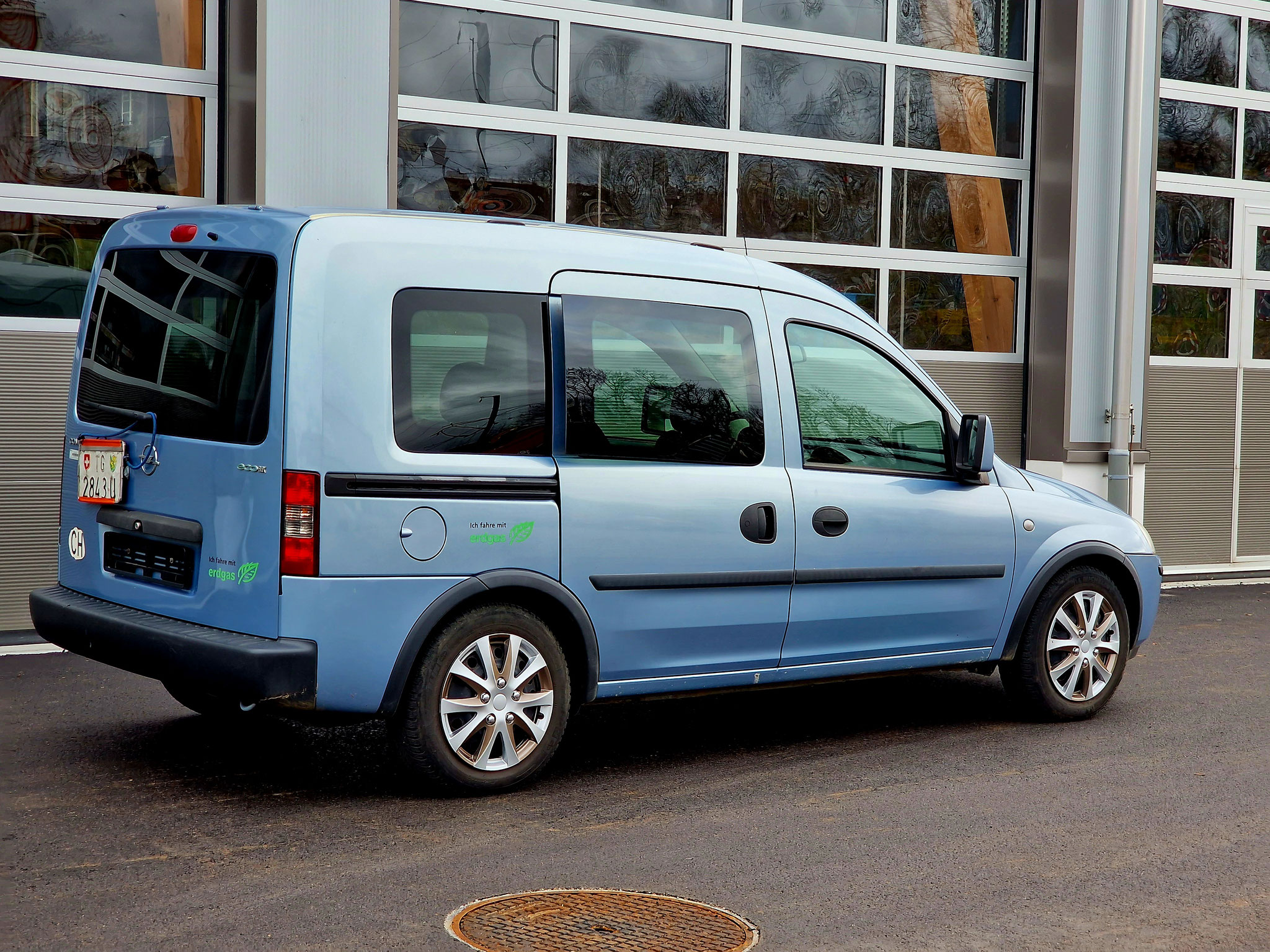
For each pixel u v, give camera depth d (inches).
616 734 228.5
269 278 173.5
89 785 187.0
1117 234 422.3
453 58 338.3
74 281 302.8
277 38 307.4
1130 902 150.4
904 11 403.2
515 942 134.8
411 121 333.7
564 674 191.8
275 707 172.9
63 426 300.5
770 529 206.4
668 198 370.0
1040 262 423.8
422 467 176.7
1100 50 415.8
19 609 296.0
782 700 258.8
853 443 219.6
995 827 177.8
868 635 220.2
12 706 231.0
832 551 213.3
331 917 140.3
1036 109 423.2
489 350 184.2
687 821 178.9
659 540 196.5
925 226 410.6
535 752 190.1
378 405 174.2
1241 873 160.9
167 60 310.0
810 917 143.6
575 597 190.4
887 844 169.9
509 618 185.9
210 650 170.4
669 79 368.5
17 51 294.4
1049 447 422.0
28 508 296.8
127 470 190.5
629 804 186.2
